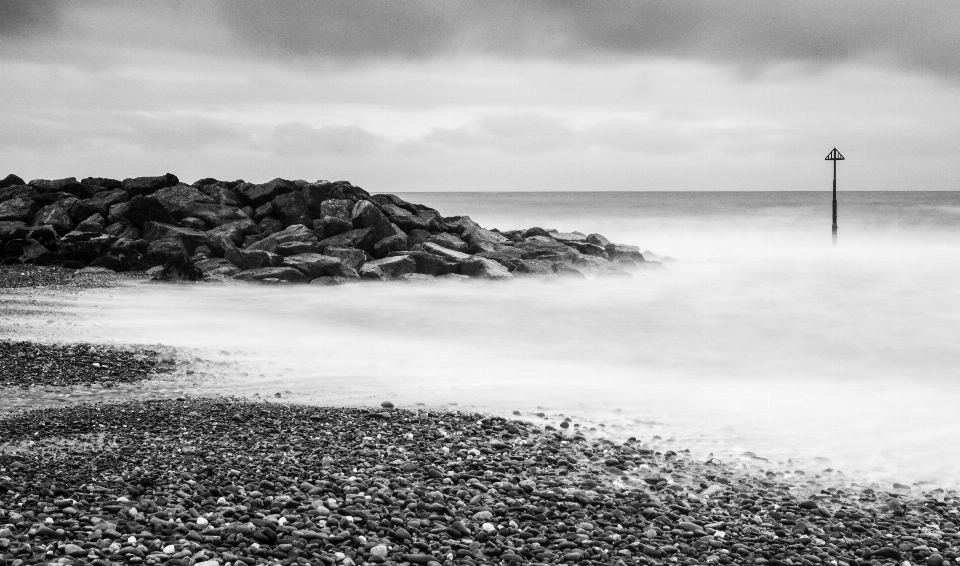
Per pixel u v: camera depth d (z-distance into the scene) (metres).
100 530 8.91
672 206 147.12
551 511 10.53
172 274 35.75
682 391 18.33
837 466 13.26
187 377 18.28
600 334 26.59
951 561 9.62
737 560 9.43
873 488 12.27
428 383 18.45
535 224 101.81
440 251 42.53
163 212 43.84
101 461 11.70
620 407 16.72
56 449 12.29
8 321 24.55
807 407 16.92
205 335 24.17
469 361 21.56
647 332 27.08
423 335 25.94
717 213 122.44
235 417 14.55
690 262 52.97
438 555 9.00
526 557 9.19
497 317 29.83
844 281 41.84
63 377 17.66
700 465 13.09
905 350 23.97
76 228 45.50
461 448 13.23
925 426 15.63
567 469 12.48
